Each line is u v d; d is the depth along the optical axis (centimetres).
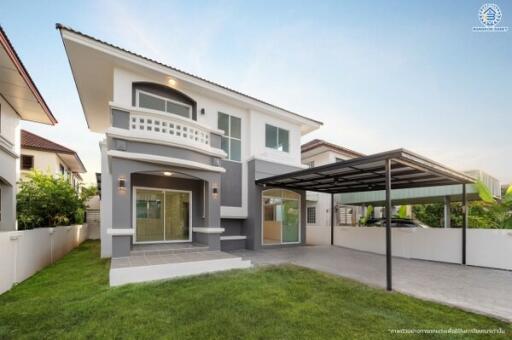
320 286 560
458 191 1117
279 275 640
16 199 1075
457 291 550
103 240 913
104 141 943
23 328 363
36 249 704
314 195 1652
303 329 366
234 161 1132
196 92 1053
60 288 549
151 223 904
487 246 809
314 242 1459
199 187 1011
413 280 638
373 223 1460
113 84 935
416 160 627
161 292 498
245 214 1138
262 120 1233
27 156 1606
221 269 689
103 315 399
